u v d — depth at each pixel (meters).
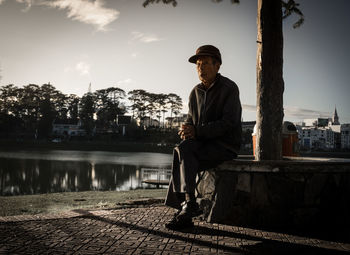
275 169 2.49
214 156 2.41
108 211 3.09
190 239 2.09
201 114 2.62
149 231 2.30
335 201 2.60
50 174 27.16
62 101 132.25
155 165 39.97
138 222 2.60
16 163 37.50
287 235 2.26
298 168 2.51
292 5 5.53
